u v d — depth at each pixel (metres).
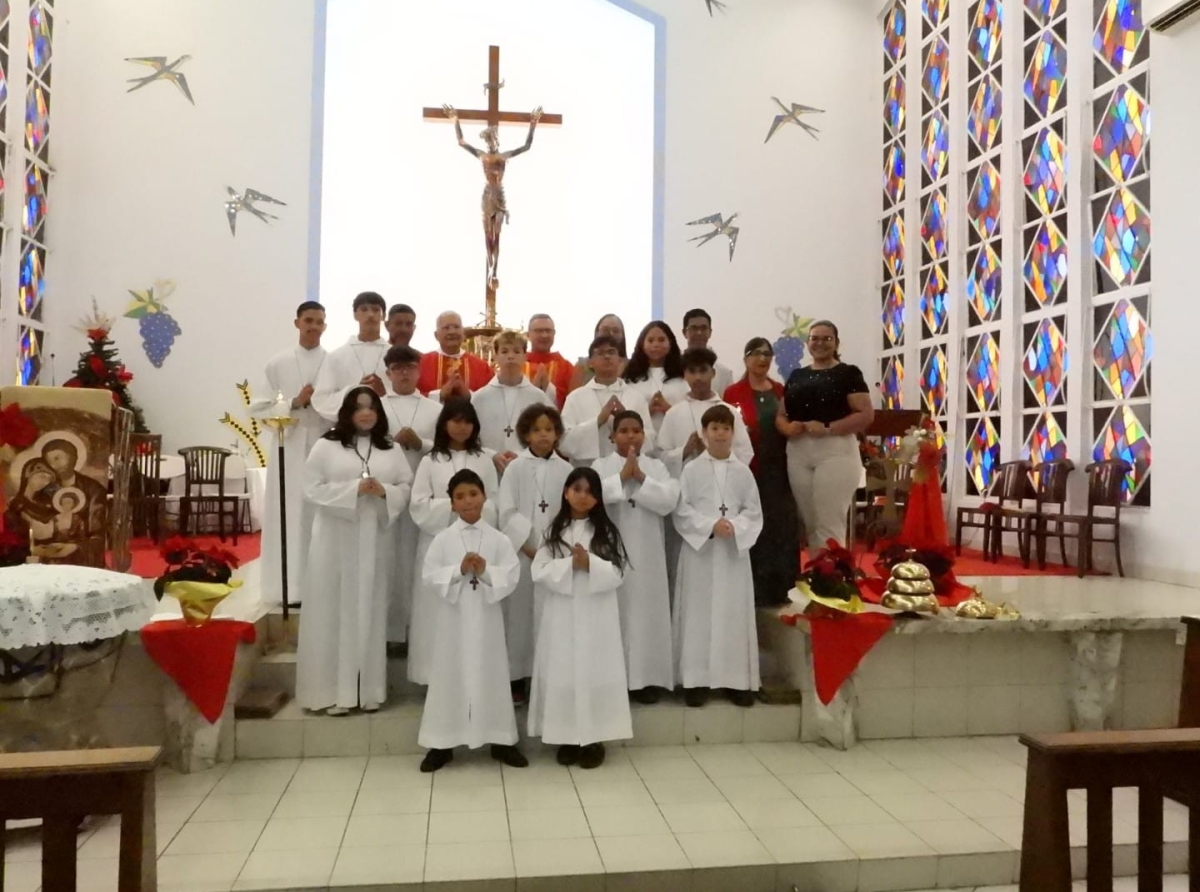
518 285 11.49
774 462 5.22
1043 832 2.46
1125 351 7.12
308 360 5.63
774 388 5.50
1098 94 7.51
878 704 4.73
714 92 10.87
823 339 5.33
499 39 11.44
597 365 5.03
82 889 3.00
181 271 9.90
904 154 10.54
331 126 10.82
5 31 8.87
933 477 5.25
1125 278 7.17
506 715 4.15
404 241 11.27
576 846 3.34
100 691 3.88
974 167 9.27
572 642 4.14
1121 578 6.56
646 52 11.11
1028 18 8.54
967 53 9.48
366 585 4.37
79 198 9.77
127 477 5.46
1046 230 8.18
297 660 4.39
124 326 9.79
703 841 3.41
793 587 5.18
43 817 2.21
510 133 11.42
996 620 4.61
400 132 11.30
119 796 2.23
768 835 3.48
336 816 3.58
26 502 4.87
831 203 11.06
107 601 3.56
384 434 4.57
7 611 3.29
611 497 4.54
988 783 4.08
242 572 6.44
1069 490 7.48
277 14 10.14
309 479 4.41
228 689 4.12
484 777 4.04
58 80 9.76
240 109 10.05
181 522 8.16
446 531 4.20
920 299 10.23
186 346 9.87
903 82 10.64
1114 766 2.48
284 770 4.09
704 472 4.70
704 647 4.65
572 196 11.59
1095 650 4.79
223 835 3.39
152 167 9.89
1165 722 4.95
